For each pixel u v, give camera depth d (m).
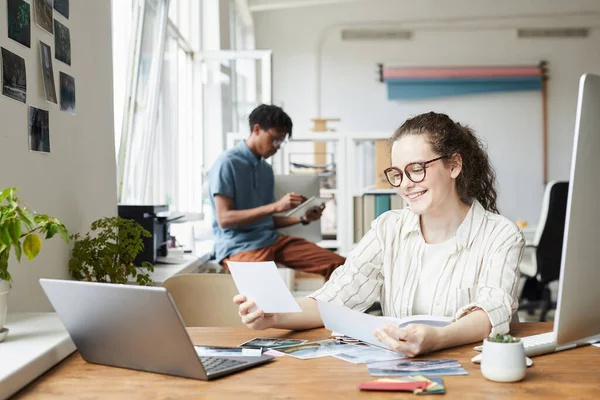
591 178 1.18
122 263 2.58
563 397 1.12
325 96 8.96
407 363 1.33
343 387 1.19
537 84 8.79
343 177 5.63
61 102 2.41
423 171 1.65
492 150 8.91
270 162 5.57
